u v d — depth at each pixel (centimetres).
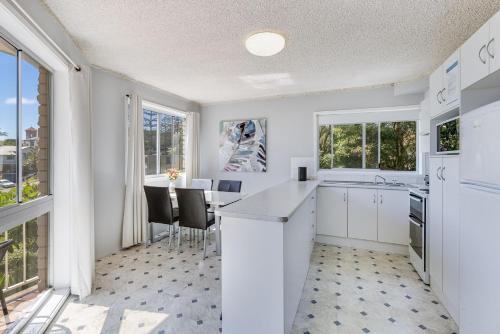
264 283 150
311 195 286
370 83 358
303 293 221
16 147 170
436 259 214
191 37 222
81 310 197
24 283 194
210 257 304
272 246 147
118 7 177
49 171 213
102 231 304
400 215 314
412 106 355
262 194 237
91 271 230
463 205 157
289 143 427
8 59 162
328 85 367
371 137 391
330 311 195
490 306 129
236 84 363
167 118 438
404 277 252
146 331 173
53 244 218
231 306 158
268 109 441
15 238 184
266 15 187
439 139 213
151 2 171
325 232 353
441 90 202
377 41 230
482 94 165
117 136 324
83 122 222
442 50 248
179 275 256
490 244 129
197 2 171
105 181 308
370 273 261
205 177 489
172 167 450
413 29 208
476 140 142
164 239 374
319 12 183
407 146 372
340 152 409
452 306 185
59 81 214
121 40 227
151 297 215
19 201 171
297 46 240
